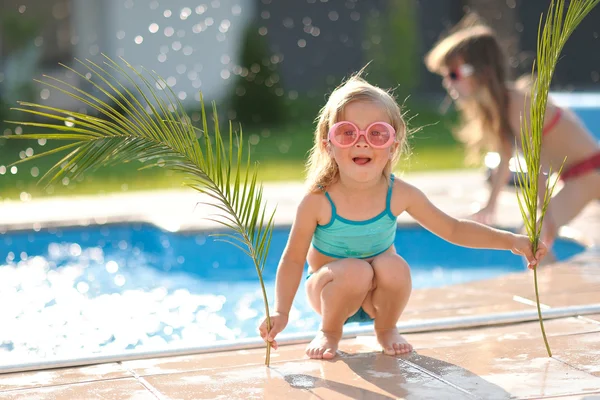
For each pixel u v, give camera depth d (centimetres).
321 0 1429
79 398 230
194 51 1304
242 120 1295
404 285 264
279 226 571
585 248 500
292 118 1341
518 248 262
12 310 431
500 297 352
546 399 216
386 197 271
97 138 229
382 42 1428
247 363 260
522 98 449
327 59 1439
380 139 257
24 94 1162
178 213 621
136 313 426
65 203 690
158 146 237
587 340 274
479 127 465
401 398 221
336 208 268
